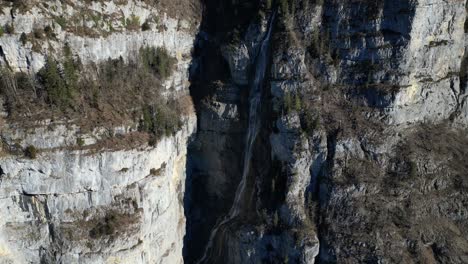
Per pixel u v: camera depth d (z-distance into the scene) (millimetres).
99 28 79500
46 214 70250
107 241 72250
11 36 67562
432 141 90938
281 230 86688
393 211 84375
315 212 86875
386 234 81750
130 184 75875
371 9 88750
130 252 75000
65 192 69938
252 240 88812
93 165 70688
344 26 91375
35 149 67062
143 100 84062
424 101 92000
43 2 71000
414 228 82562
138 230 76000
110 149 72188
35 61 70125
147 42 90250
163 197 83688
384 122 89500
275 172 90062
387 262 79125
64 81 72000
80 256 71375
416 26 85688
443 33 90000
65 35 73500
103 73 80562
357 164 87812
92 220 72500
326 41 93000
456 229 84062
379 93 88625
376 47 89000
